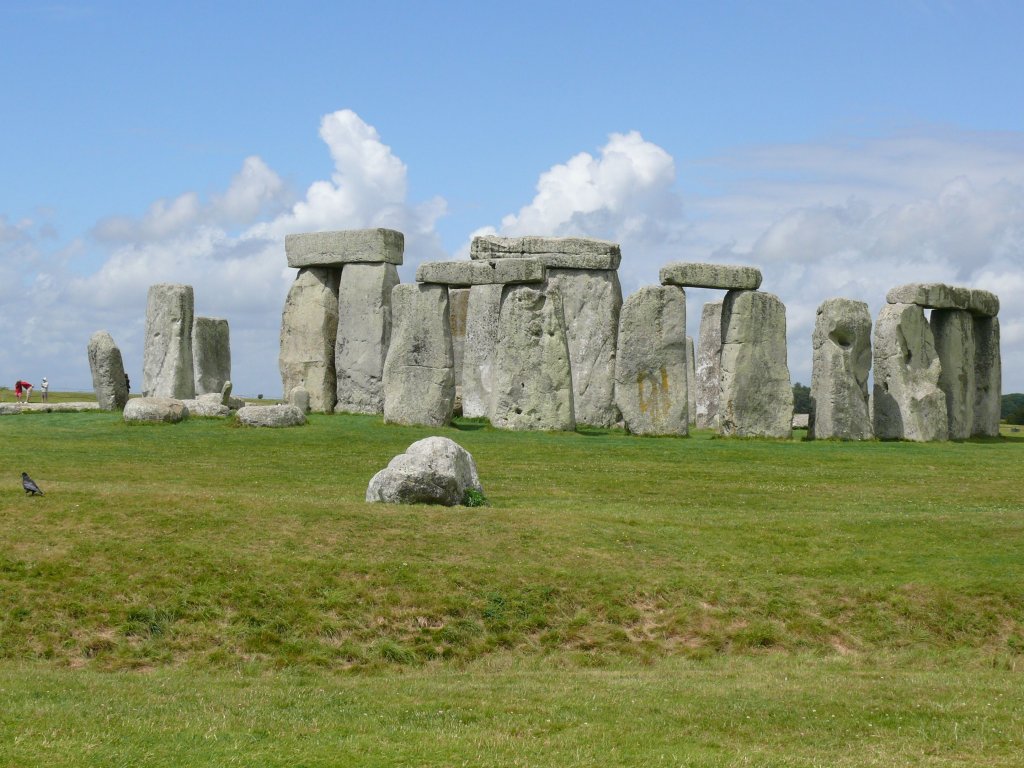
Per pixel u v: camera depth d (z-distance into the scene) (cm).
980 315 5128
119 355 4866
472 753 1509
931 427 4688
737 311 4462
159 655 2002
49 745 1486
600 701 1767
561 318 4378
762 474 3503
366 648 2062
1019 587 2338
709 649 2142
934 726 1672
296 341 5162
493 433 4172
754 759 1513
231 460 3516
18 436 3903
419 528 2483
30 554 2220
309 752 1502
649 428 4431
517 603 2206
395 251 5031
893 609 2281
